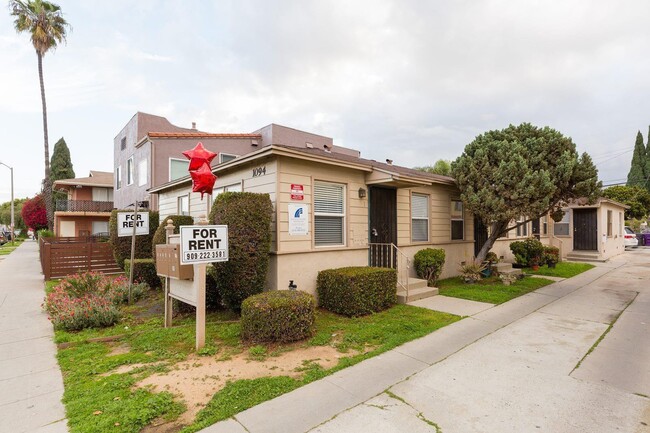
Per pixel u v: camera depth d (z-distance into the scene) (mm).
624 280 10242
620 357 4328
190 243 4594
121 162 19109
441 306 7035
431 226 10250
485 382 3645
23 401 3277
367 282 6426
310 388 3506
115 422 2824
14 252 22906
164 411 3045
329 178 7398
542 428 2807
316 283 7066
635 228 33875
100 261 11562
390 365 4105
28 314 6660
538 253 12320
